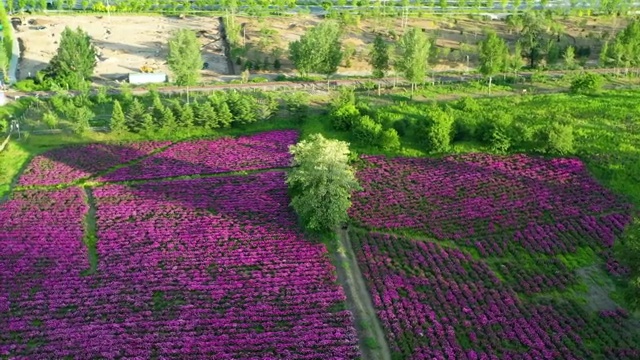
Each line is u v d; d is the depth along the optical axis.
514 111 97.19
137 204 74.25
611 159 81.25
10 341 53.31
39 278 61.09
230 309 57.00
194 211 72.69
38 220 70.62
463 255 64.88
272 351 52.41
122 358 51.50
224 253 64.94
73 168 83.06
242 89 110.06
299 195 69.94
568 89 108.44
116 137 93.06
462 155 84.56
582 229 68.69
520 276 61.50
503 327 54.97
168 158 85.94
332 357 51.66
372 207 73.31
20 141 90.81
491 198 74.62
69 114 93.25
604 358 51.47
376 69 111.81
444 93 108.00
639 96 101.50
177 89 111.12
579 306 57.69
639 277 52.44
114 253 64.81
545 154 84.31
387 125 91.12
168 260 63.84
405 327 54.94
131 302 58.09
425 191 76.44
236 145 89.81
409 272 62.25
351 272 62.84
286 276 61.53
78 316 56.28
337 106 95.12
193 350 52.34
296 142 90.62
